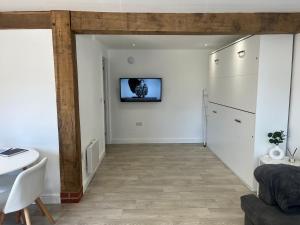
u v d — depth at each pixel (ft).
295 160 9.61
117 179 11.94
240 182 11.57
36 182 7.22
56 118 9.32
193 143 18.92
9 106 9.25
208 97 17.66
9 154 8.07
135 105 18.67
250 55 10.64
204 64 18.43
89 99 11.69
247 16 8.91
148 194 10.35
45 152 9.48
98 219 8.49
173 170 13.17
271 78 10.02
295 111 9.97
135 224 8.21
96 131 13.33
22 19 8.81
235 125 12.41
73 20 8.75
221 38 13.58
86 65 11.12
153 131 18.90
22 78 9.13
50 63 9.07
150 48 17.69
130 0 7.45
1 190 7.62
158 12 8.77
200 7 8.20
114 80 18.43
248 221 7.00
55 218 8.55
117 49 17.99
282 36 9.80
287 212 5.88
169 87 18.61
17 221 8.41
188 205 9.44
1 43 8.93
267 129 10.30
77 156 9.47
